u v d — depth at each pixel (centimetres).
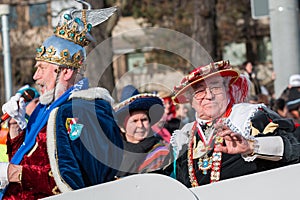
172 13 1984
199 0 1470
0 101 1232
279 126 453
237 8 2138
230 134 430
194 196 409
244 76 480
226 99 468
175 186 411
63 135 488
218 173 464
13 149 554
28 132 523
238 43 2166
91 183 490
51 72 516
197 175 475
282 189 399
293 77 974
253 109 454
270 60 2222
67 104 498
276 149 438
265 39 2219
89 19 532
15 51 1848
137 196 418
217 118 468
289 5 1023
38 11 1781
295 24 1027
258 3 1026
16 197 504
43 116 509
